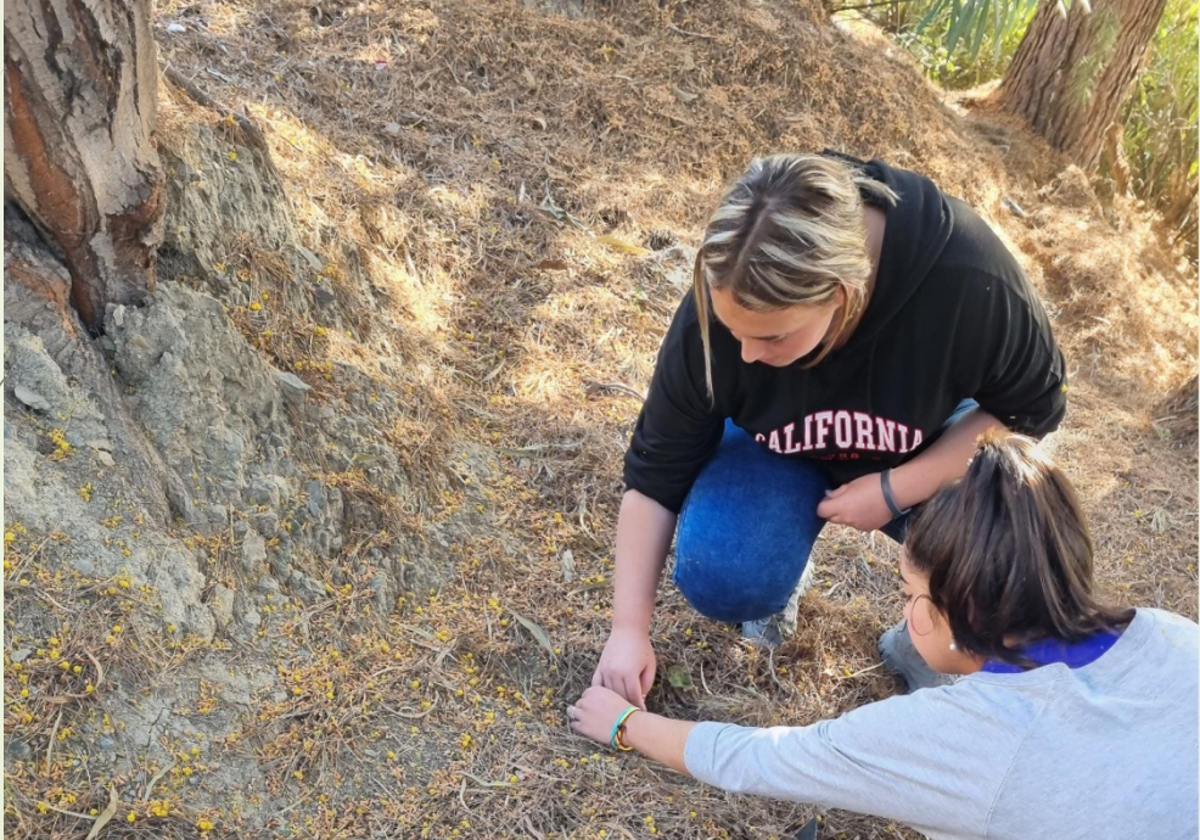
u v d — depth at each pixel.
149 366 1.98
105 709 1.66
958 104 6.05
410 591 2.20
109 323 1.96
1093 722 1.30
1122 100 5.73
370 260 2.82
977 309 1.67
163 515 1.89
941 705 1.39
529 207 3.39
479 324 3.00
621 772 1.98
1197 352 4.88
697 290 1.62
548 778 1.92
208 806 1.67
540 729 2.03
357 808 1.78
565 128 3.81
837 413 1.84
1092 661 1.34
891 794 1.43
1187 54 6.26
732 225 1.42
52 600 1.69
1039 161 5.61
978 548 1.35
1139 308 4.77
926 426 1.85
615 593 2.09
